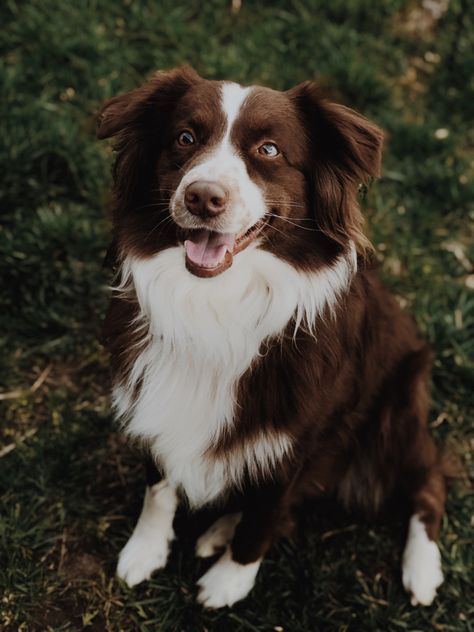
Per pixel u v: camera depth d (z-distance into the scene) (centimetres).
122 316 84
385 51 146
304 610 90
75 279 112
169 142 80
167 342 82
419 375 93
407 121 138
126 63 133
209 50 136
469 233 125
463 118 140
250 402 81
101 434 101
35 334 109
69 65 130
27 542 91
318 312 81
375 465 96
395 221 123
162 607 89
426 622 91
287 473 84
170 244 79
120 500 98
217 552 93
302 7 148
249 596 91
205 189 73
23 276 111
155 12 141
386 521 99
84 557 93
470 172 131
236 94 79
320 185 80
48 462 97
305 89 81
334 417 85
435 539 95
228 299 80
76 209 117
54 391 105
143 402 83
